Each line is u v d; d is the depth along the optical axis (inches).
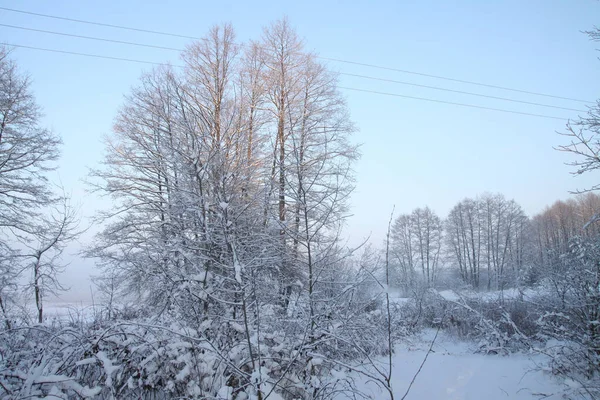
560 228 1232.2
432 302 615.5
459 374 307.9
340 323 211.5
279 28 545.0
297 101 493.4
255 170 298.7
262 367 172.1
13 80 569.0
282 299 265.4
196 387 163.3
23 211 563.8
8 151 555.5
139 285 359.3
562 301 346.9
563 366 277.6
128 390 169.8
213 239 237.5
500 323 448.1
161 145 289.3
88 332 206.5
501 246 1408.7
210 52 540.4
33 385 143.2
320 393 184.1
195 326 218.8
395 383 281.0
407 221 1533.0
